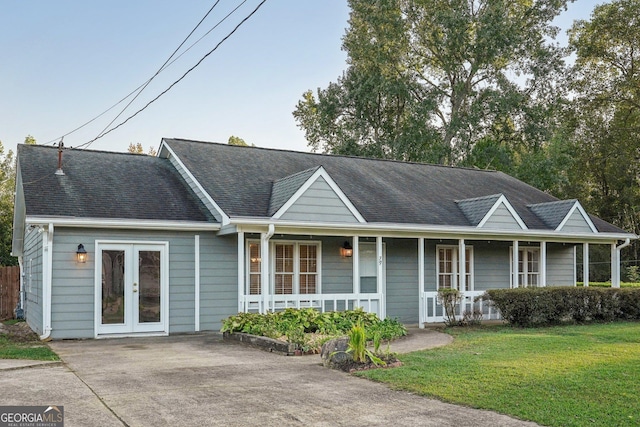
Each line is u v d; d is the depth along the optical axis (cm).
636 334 1232
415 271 1736
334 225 1411
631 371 796
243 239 1377
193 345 1158
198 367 881
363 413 611
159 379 785
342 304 1595
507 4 3184
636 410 605
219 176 1544
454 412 612
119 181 1503
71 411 610
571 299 1495
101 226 1291
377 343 913
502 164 3294
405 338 1254
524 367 832
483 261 1852
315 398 676
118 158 1680
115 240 1327
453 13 3048
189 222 1375
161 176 1612
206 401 659
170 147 1675
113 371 845
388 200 1672
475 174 2264
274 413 610
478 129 3219
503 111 3055
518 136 3262
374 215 1523
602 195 3962
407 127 3222
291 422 577
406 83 3183
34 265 1525
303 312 1273
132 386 737
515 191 2150
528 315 1438
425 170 2148
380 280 1510
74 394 688
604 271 3759
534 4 3194
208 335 1356
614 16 3631
